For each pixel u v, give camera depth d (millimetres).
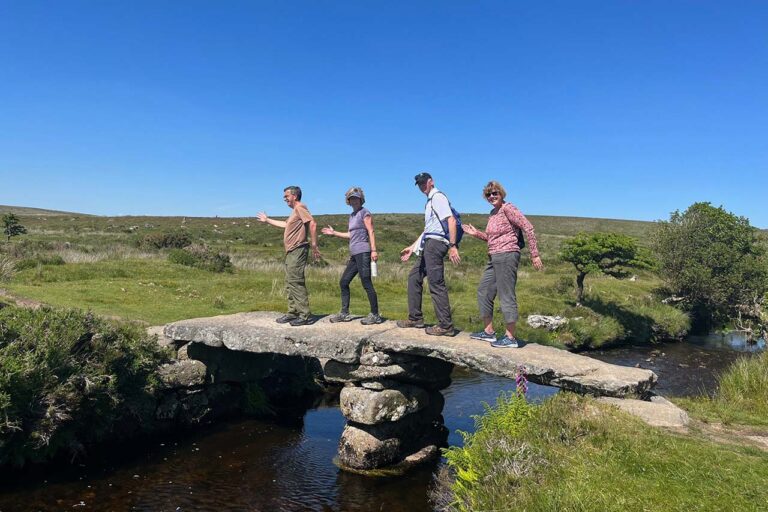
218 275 22547
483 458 5172
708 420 6488
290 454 7906
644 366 15859
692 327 23188
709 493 4113
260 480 6961
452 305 18188
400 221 73188
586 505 3971
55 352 6902
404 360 7520
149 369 8258
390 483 6930
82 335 7547
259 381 10367
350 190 8070
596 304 21125
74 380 6941
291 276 8594
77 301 13641
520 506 4199
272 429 9055
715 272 23812
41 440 6453
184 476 7020
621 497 4055
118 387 7719
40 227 58750
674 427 5629
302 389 11117
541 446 5035
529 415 5699
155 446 8047
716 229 24469
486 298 7312
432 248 7418
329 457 7809
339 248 44656
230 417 9625
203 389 9211
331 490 6688
